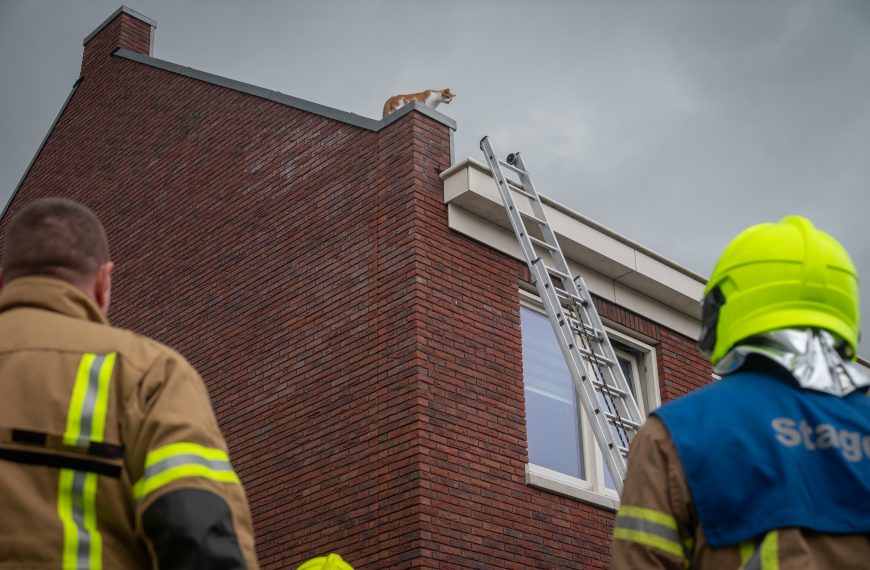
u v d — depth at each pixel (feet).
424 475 24.22
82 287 6.86
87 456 6.02
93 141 41.81
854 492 6.23
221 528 5.82
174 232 35.47
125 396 6.24
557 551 26.40
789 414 6.48
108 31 44.11
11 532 5.72
